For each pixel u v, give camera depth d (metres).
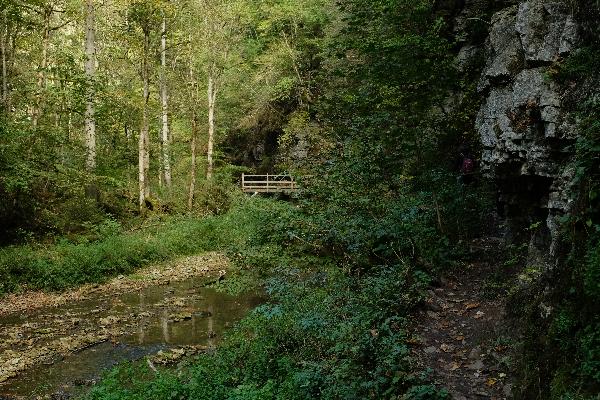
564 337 5.04
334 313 8.02
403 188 11.21
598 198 5.07
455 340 7.32
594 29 6.52
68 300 14.77
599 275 4.58
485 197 10.81
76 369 9.87
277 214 11.81
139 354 10.64
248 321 10.04
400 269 8.95
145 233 21.69
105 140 28.25
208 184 29.81
